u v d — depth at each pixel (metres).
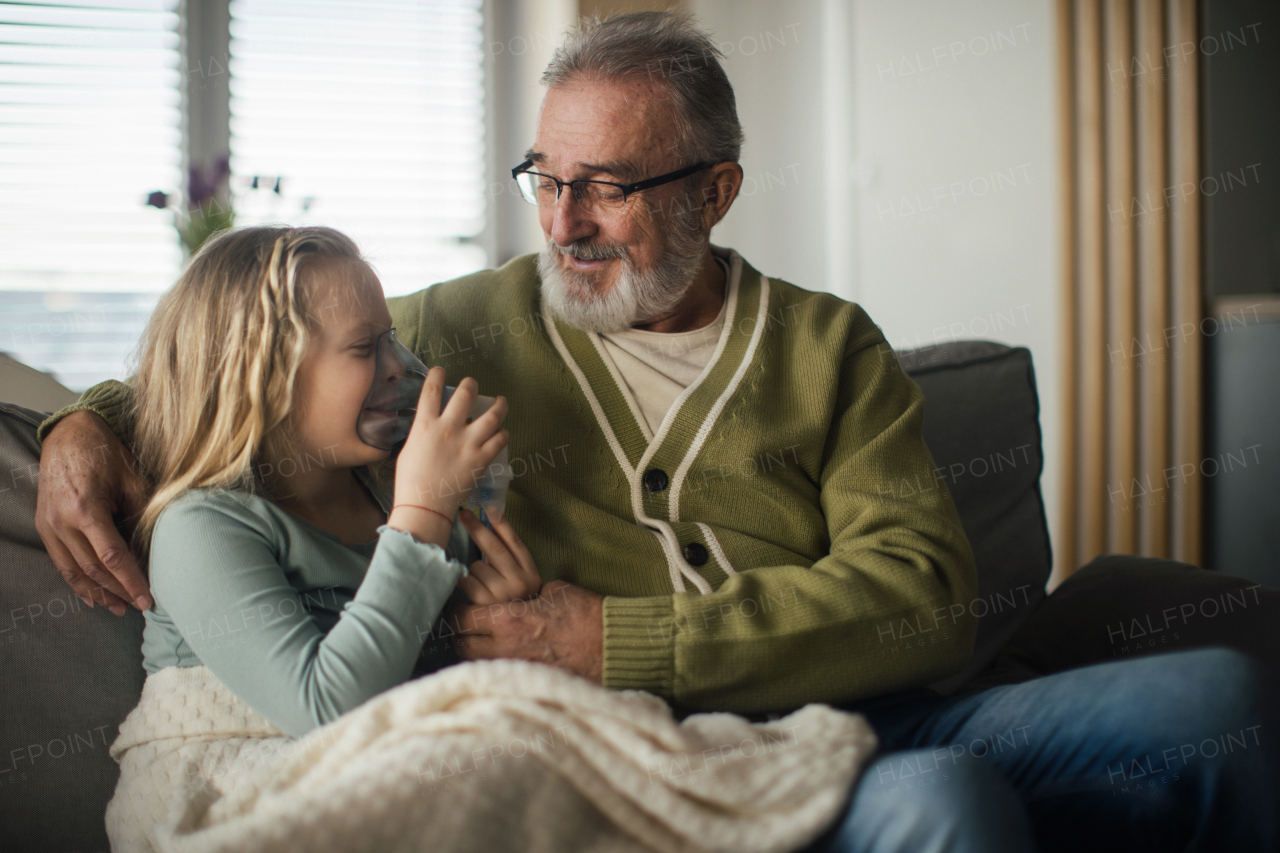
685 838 0.66
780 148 3.09
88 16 2.49
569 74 1.13
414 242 2.78
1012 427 1.46
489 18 2.80
